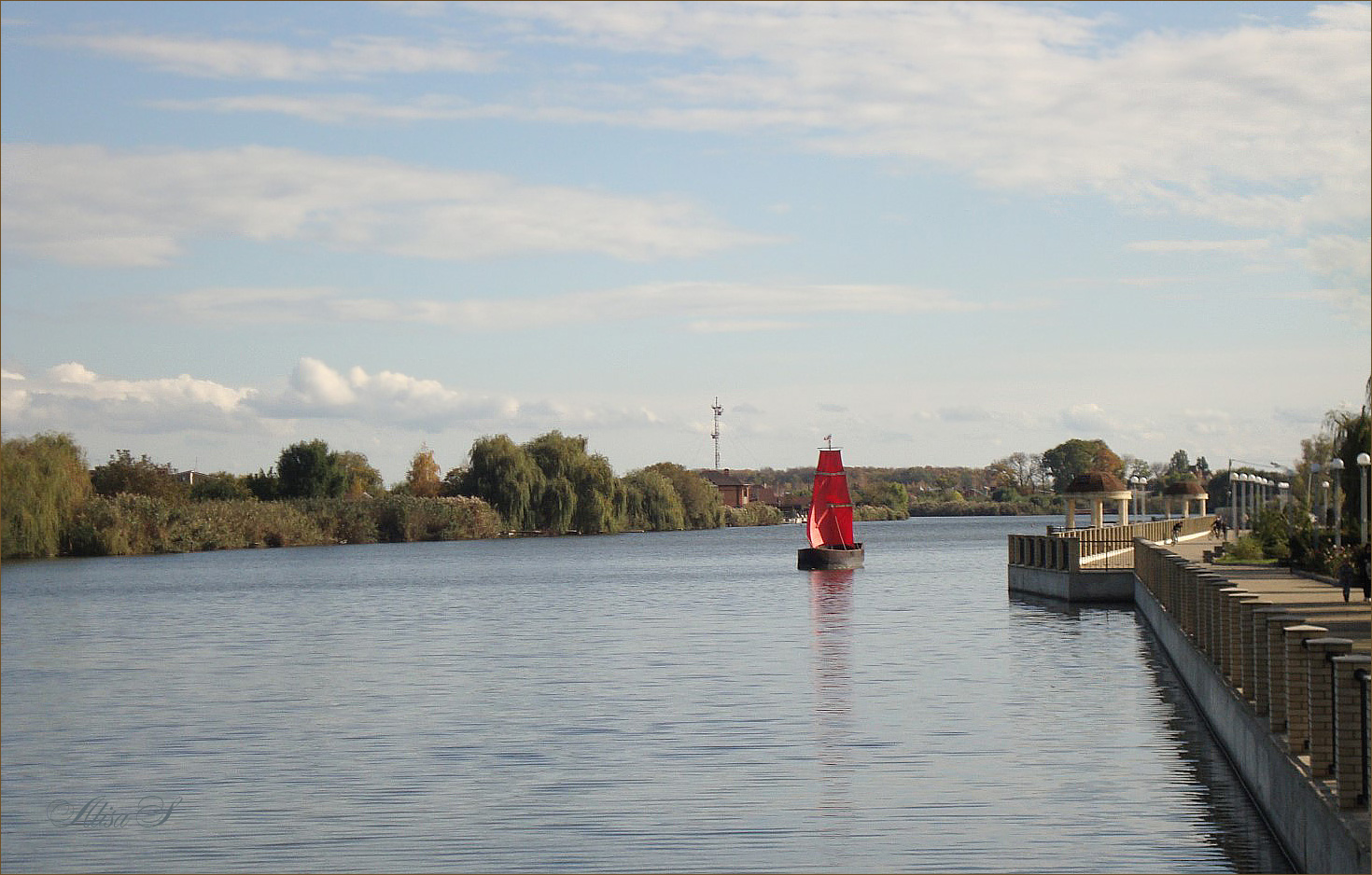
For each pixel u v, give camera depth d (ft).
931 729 74.79
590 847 53.83
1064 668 99.25
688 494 593.83
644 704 86.63
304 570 303.89
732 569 285.84
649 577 256.93
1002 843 52.24
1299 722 46.50
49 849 57.47
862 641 124.26
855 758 67.51
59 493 330.34
